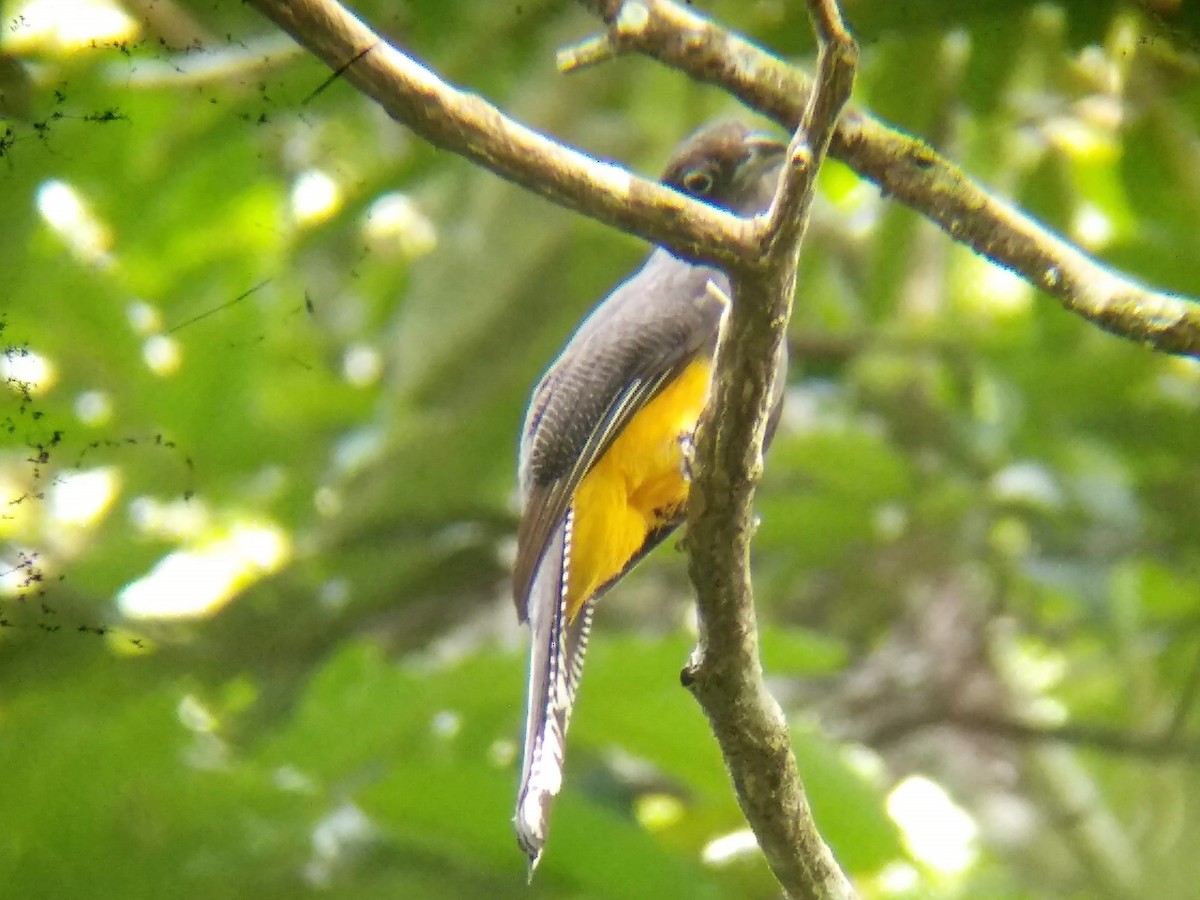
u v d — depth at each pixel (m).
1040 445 13.70
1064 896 13.88
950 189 8.20
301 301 13.56
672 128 14.29
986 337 14.02
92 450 12.48
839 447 13.54
